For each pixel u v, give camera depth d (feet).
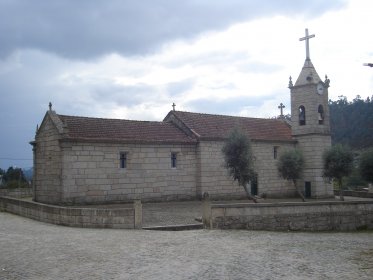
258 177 143.64
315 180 149.07
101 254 50.98
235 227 81.00
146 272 42.24
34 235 66.23
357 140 373.81
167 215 92.22
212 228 78.95
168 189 124.88
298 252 56.65
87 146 111.75
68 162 108.88
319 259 52.08
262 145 145.79
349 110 441.27
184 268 44.16
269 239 69.15
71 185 108.88
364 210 96.27
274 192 147.54
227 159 117.50
